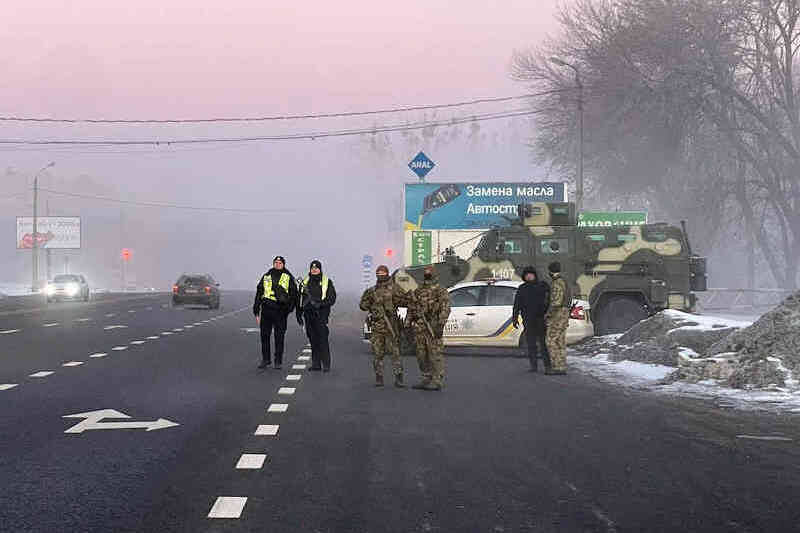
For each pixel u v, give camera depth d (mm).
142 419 11172
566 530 6355
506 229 24594
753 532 6320
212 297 45188
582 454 9133
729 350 15906
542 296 17281
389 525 6441
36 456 8836
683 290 24406
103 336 25516
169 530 6277
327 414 11742
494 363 19141
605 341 21344
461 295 20828
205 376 15992
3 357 19094
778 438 10102
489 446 9555
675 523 6543
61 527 6336
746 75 47625
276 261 17547
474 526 6434
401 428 10680
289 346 22891
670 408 12469
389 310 14867
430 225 37531
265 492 7418
